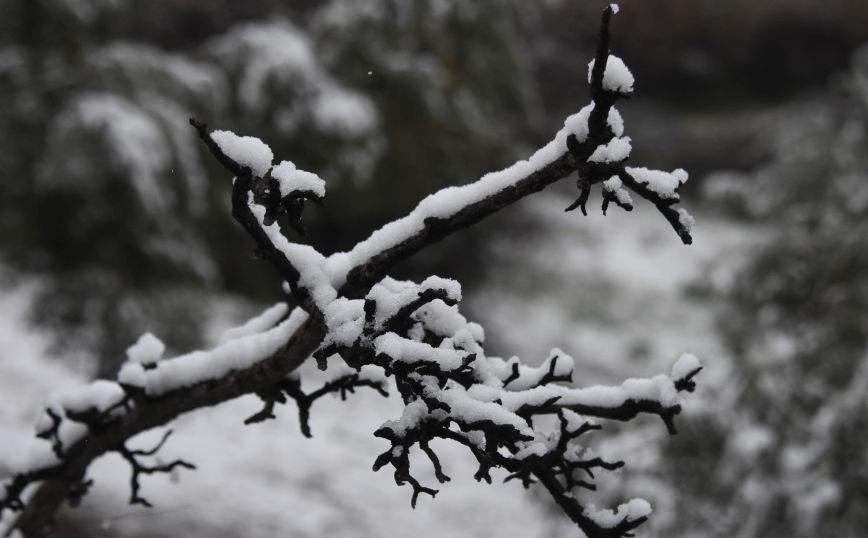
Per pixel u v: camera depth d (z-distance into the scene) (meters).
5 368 8.19
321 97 9.87
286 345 1.35
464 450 9.33
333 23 11.12
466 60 11.24
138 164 6.80
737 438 5.67
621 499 5.64
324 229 10.73
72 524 5.33
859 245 6.62
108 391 1.54
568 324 13.20
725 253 7.61
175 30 14.45
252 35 9.90
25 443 6.38
